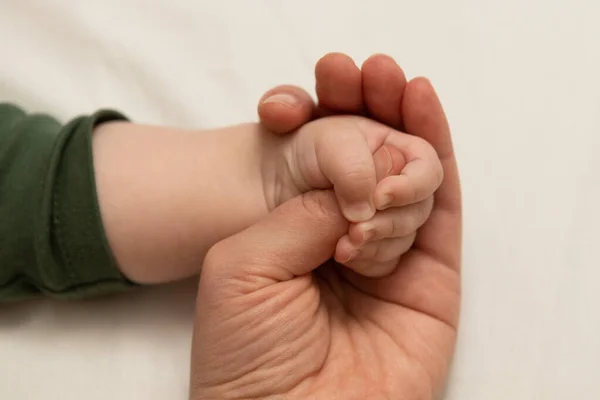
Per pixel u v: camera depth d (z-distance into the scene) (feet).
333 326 1.31
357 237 1.21
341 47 1.53
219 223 1.34
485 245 1.40
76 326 1.37
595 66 1.50
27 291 1.35
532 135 1.46
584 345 1.35
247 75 1.51
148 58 1.51
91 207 1.31
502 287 1.38
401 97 1.30
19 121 1.37
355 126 1.27
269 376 1.21
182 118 1.49
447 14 1.55
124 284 1.36
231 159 1.36
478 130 1.47
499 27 1.54
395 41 1.54
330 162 1.22
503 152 1.45
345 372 1.26
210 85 1.51
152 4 1.53
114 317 1.38
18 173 1.32
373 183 1.21
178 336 1.36
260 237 1.24
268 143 1.35
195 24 1.53
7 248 1.31
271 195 1.34
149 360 1.35
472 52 1.52
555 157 1.45
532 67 1.51
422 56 1.53
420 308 1.32
